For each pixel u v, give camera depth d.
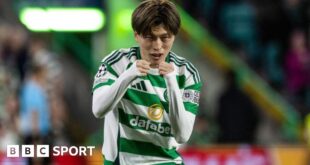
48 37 35.38
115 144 14.68
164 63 14.08
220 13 38.31
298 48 37.62
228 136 31.72
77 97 34.66
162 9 13.81
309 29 37.94
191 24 36.78
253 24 38.44
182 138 14.45
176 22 13.91
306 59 37.56
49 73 31.66
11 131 28.95
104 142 14.86
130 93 14.41
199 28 36.91
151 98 14.42
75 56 35.72
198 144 30.47
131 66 13.89
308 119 30.92
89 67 35.69
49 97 29.97
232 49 37.59
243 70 37.38
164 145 14.66
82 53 35.75
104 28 35.34
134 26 13.98
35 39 33.34
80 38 35.81
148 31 13.80
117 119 14.63
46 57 32.25
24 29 35.25
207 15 38.00
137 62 13.82
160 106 14.45
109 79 14.36
